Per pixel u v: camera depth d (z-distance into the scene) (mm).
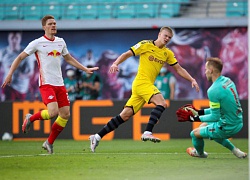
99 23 70312
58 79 28344
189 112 26203
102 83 69500
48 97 27844
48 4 73188
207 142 43031
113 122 29688
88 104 47531
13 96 69000
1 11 75125
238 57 68625
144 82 29203
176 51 69250
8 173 20703
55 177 19469
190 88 67375
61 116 28781
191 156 28109
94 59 70562
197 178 19203
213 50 68812
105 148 36250
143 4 74062
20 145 40438
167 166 23047
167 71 63281
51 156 28266
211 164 23844
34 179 19000
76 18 74438
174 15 73562
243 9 73312
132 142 43344
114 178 19141
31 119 29359
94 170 21609
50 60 28062
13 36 70875
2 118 48125
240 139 46375
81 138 47375
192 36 69125
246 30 68500
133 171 21266
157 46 29391
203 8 74250
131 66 68562
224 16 70875
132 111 29562
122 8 74188
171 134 47250
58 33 71000
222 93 25109
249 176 19125
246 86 68438
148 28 70062
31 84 68688
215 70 25469
